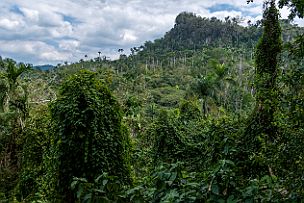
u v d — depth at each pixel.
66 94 5.36
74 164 5.12
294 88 2.69
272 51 6.76
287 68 2.79
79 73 5.60
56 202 5.21
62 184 5.15
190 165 5.94
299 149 2.56
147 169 7.93
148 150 8.73
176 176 2.49
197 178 2.57
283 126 2.80
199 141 7.67
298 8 2.77
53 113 5.33
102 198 2.51
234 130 5.79
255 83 4.77
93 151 5.07
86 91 5.29
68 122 5.14
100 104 5.30
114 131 5.43
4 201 9.42
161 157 8.02
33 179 8.92
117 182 2.70
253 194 2.29
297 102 2.63
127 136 5.70
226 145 4.72
